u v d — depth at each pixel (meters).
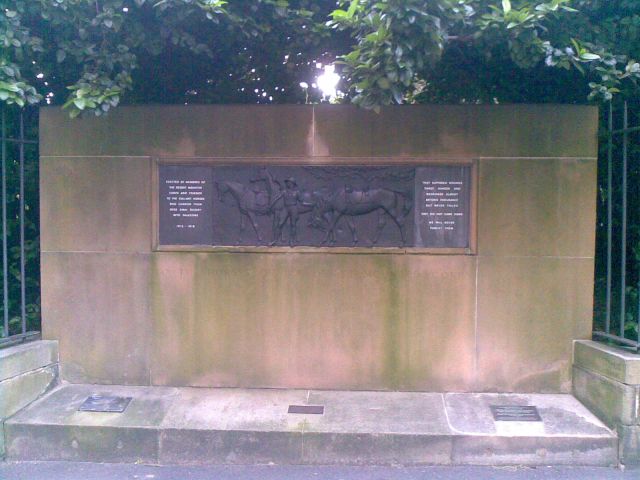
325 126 5.12
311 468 4.38
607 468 4.30
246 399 4.96
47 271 5.27
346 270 5.15
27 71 5.23
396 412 4.73
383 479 4.19
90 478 4.22
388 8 3.89
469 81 5.80
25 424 4.50
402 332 5.14
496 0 4.43
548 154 5.06
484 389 5.12
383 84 4.11
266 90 6.23
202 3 4.44
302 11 4.96
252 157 5.15
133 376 5.26
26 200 5.71
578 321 5.08
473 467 4.36
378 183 5.12
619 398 4.33
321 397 5.02
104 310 5.26
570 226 5.07
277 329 5.19
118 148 5.21
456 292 5.11
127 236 5.23
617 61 4.68
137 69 5.68
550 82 5.60
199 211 5.21
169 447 4.47
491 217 5.08
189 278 5.21
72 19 4.55
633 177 5.38
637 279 5.33
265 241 5.19
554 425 4.50
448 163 5.08
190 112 5.18
